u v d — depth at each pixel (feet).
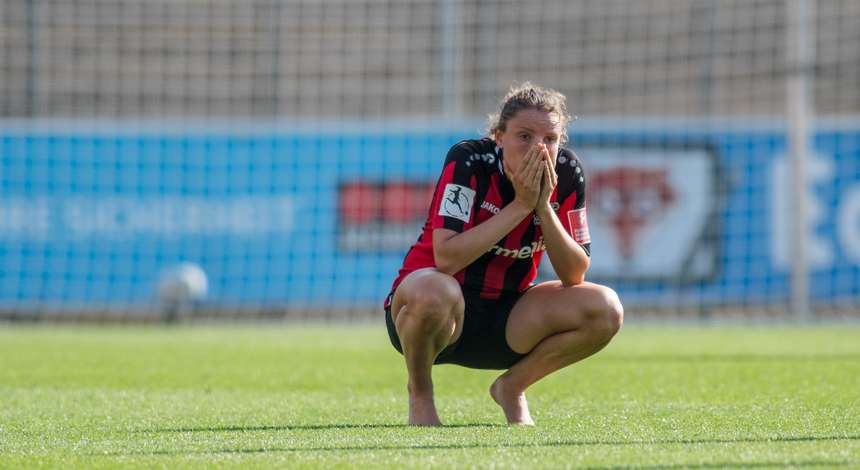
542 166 37.50
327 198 124.26
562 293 40.65
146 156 125.08
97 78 156.56
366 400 53.72
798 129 116.16
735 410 46.26
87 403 52.31
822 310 125.80
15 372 70.44
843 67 152.66
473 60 150.51
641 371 67.82
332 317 130.41
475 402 51.88
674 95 156.66
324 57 156.25
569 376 65.05
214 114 157.07
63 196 125.08
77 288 124.98
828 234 120.47
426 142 123.95
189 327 123.03
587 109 157.38
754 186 121.90
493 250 40.47
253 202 124.77
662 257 122.31
